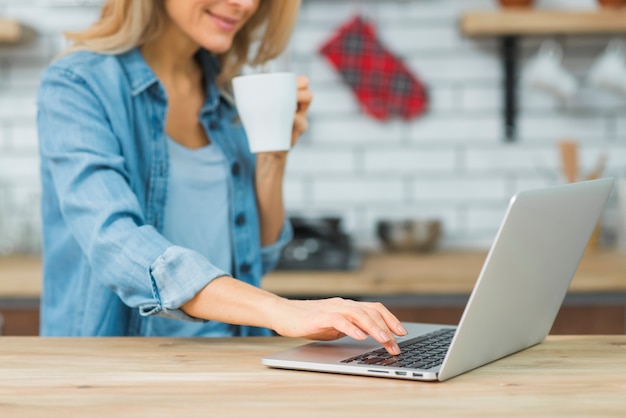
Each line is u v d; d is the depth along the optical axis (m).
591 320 2.90
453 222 3.69
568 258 1.37
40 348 1.35
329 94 3.66
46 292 1.78
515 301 1.22
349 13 3.63
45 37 3.64
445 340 1.38
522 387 1.10
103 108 1.65
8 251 3.58
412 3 3.63
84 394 1.07
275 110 1.60
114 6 1.73
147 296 1.41
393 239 3.46
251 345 1.39
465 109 3.66
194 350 1.34
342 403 1.02
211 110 1.90
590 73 3.61
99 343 1.40
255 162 2.01
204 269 1.37
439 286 2.87
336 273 2.96
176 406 1.01
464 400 1.03
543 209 1.18
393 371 1.14
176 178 1.82
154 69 1.86
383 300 2.91
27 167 3.67
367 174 3.69
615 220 3.64
